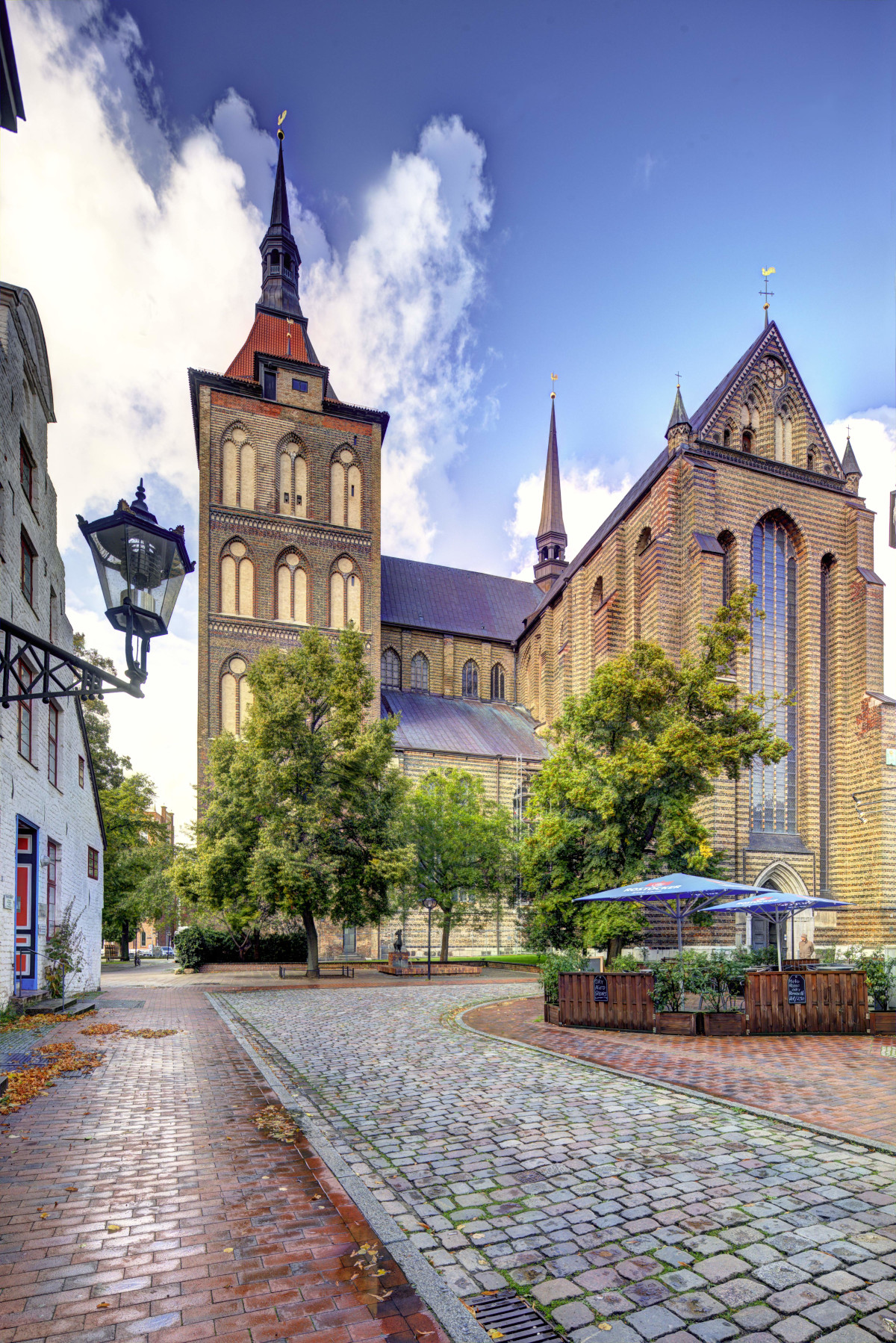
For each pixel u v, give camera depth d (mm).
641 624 38500
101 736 49406
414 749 46125
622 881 23281
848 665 39625
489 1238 5004
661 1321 4012
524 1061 11195
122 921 50156
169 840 53250
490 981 26969
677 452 37812
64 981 17172
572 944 25984
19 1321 3820
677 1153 6750
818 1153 6730
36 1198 5441
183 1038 12914
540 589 67875
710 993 14570
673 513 37688
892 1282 4414
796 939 36656
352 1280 4281
